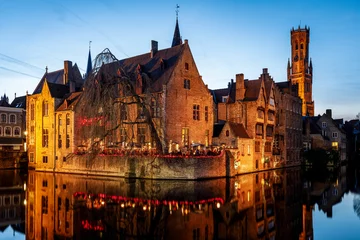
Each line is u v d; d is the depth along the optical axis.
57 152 56.12
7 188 36.84
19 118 72.50
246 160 54.94
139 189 34.75
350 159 102.94
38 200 29.81
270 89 62.59
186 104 51.72
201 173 42.81
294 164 73.00
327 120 89.12
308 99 137.50
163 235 19.17
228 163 46.41
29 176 48.62
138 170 44.00
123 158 45.22
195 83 53.56
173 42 77.06
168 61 52.78
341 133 90.56
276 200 29.88
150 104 39.97
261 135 59.69
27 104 62.97
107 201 28.62
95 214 24.28
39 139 59.28
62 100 58.00
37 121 59.94
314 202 29.33
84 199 29.70
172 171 42.16
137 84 45.16
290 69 140.62
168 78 49.44
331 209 26.47
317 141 83.69
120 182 40.22
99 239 18.66
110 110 37.34
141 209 25.55
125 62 60.19
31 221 23.02
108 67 37.84
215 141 54.75
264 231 20.16
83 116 41.81
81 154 50.94
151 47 56.75
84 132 43.34
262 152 59.78
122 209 25.64
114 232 19.91
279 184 40.50
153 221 22.22
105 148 47.34
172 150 47.56
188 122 51.84
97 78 37.62
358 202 29.41
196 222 21.88
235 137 52.81
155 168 42.62
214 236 19.06
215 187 36.34
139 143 43.56
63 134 55.56
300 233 19.91
